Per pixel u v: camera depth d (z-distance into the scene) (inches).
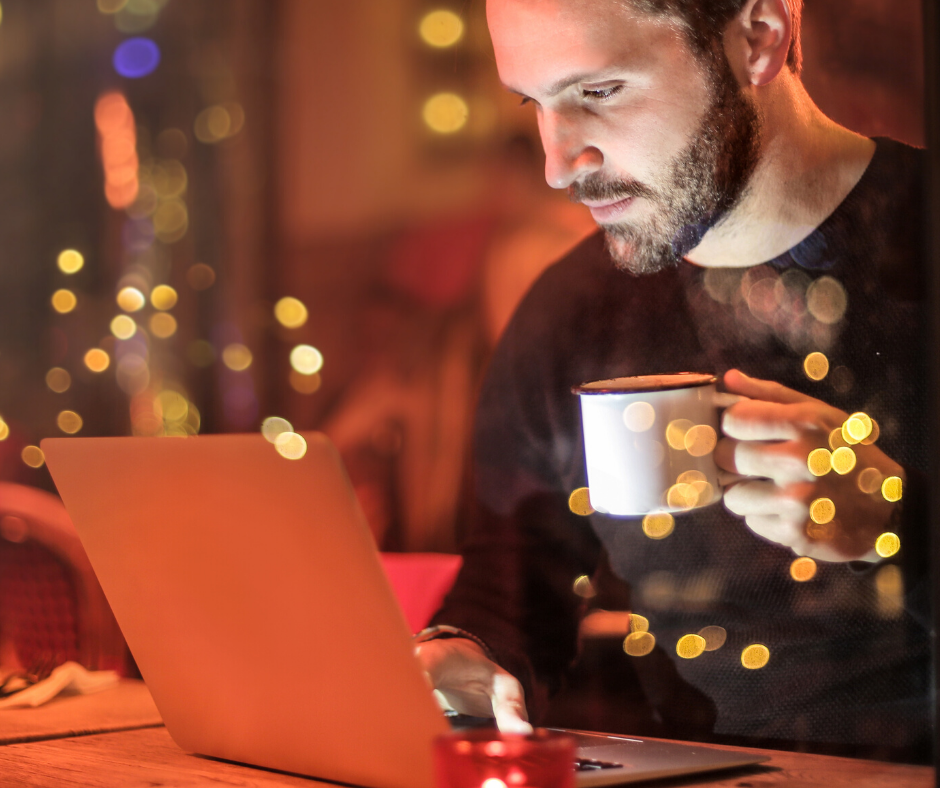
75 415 90.6
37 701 39.1
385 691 22.9
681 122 43.0
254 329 88.2
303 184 87.0
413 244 81.1
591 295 48.8
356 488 83.9
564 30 43.6
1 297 93.6
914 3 42.1
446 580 56.1
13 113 94.9
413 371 82.1
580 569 48.8
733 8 41.3
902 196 39.9
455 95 76.2
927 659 38.6
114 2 90.6
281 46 87.0
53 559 56.0
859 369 40.8
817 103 42.5
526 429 51.1
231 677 27.0
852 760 28.9
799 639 41.4
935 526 23.2
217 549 24.5
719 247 43.8
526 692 44.0
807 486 34.9
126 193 90.1
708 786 25.8
